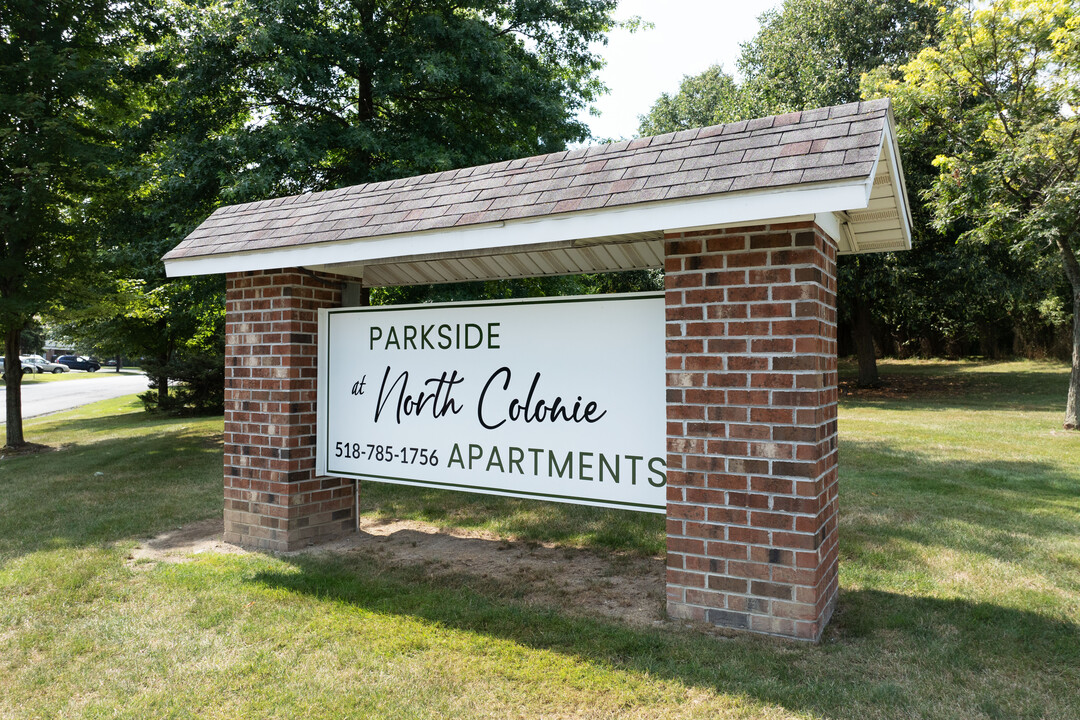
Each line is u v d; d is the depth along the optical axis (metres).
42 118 12.08
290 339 5.61
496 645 3.79
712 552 3.90
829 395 4.02
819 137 3.54
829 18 21.78
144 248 10.66
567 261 5.80
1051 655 3.55
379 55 11.48
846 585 4.64
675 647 3.64
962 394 19.98
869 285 19.84
